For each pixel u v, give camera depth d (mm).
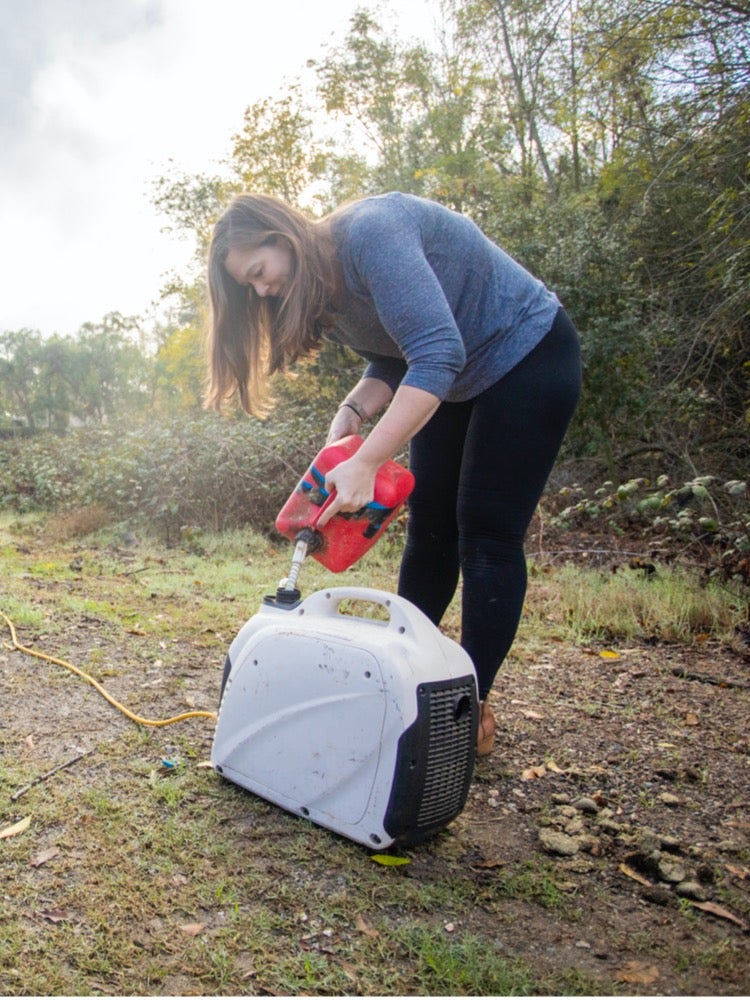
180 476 6055
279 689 1686
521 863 1589
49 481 7086
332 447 1812
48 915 1312
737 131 5566
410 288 1603
